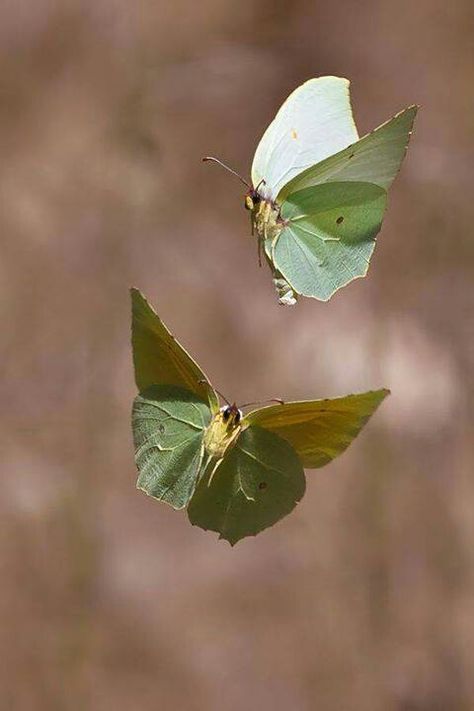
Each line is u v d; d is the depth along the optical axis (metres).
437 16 2.70
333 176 1.25
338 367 2.21
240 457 1.25
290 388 2.20
